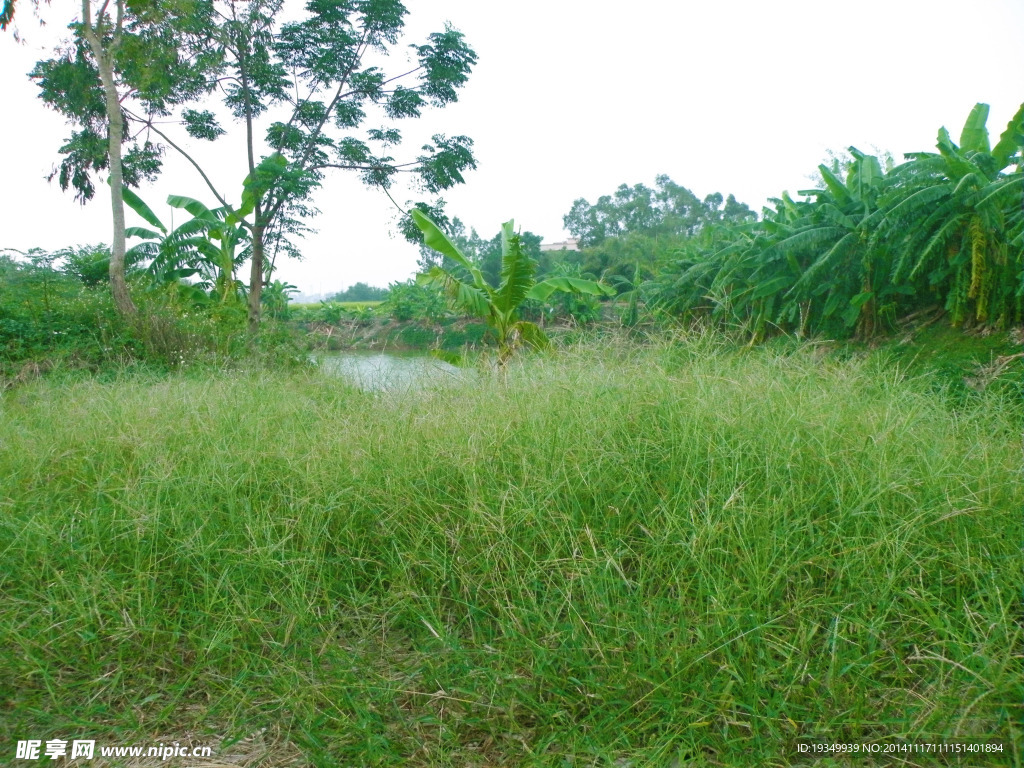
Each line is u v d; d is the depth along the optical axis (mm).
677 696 2178
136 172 17531
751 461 3168
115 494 3521
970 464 3209
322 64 17875
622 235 52500
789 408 3496
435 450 3590
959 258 8109
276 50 18109
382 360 7539
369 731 2184
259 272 17922
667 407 3623
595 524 2990
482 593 2805
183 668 2594
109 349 9898
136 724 2336
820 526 2830
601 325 5949
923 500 2891
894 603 2432
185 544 2980
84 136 16422
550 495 3010
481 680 2379
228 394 5391
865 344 9359
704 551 2605
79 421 4742
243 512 3299
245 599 2748
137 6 13781
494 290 10250
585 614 2518
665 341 4980
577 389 4035
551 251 42188
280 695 2391
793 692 2199
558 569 2703
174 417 4746
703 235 13258
